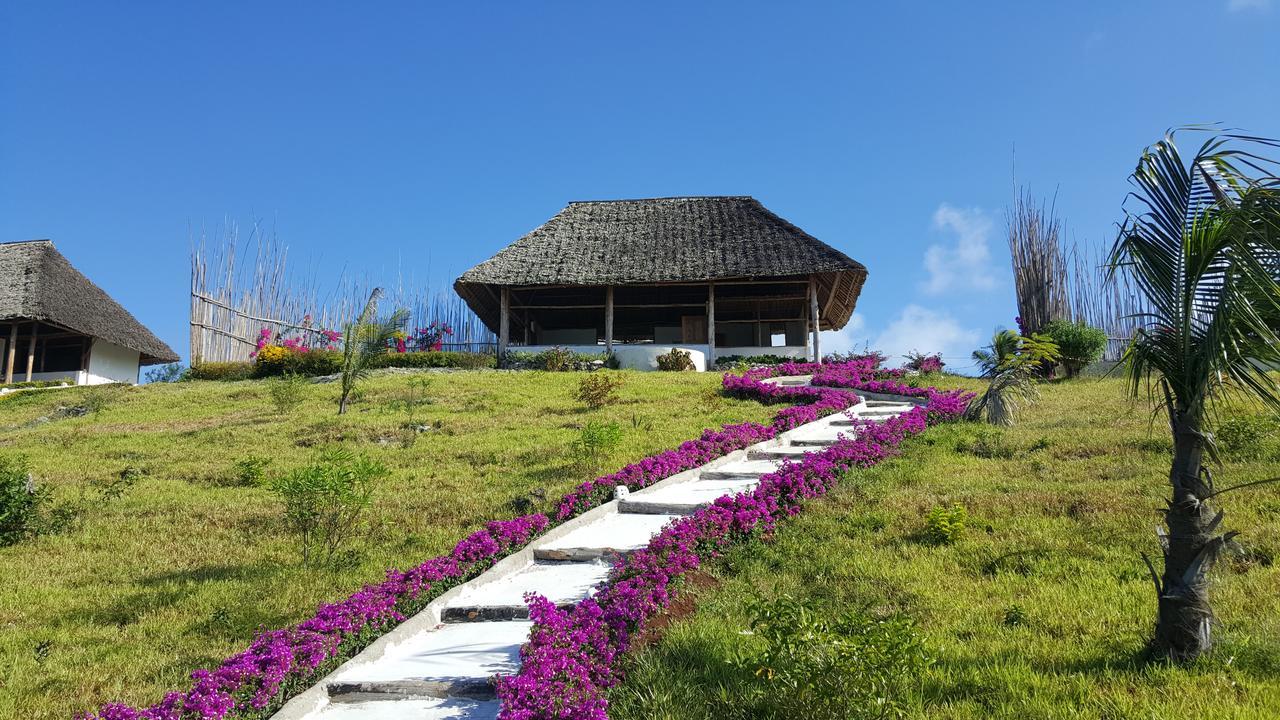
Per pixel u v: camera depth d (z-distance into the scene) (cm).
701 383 2291
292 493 835
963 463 1127
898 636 419
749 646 528
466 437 1530
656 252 3083
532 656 480
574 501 919
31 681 549
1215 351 474
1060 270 2720
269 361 2798
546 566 771
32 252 3434
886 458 1171
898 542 783
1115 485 936
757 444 1327
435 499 1057
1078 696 455
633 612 555
